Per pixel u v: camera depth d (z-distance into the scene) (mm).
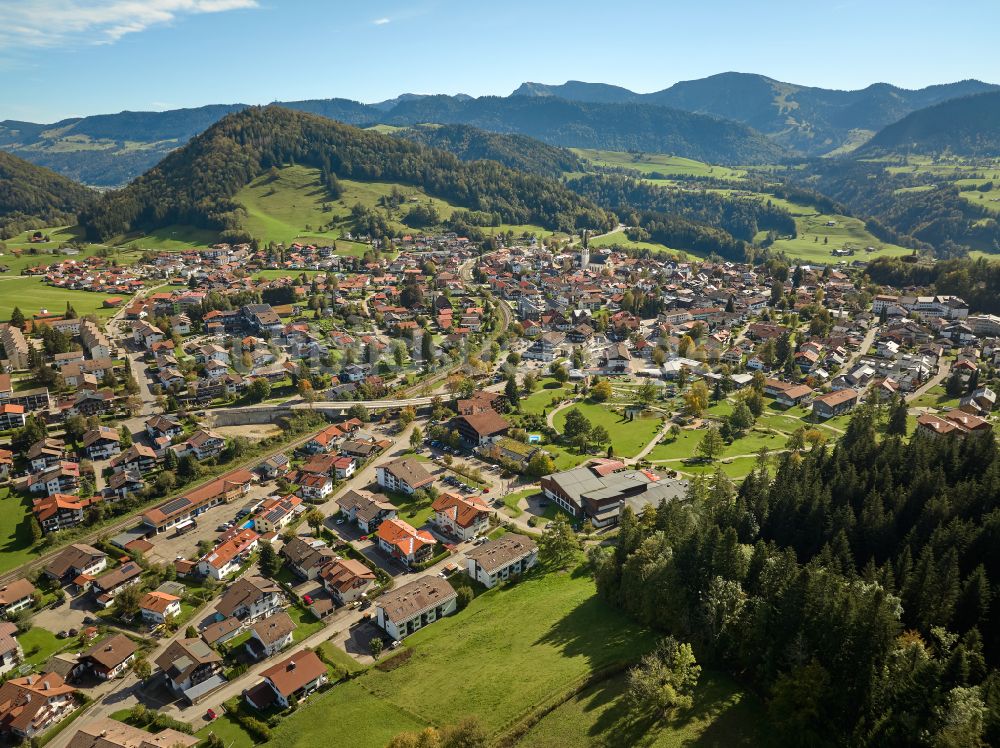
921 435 143625
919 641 81250
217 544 154375
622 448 196000
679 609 99812
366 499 164750
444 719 92750
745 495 134750
